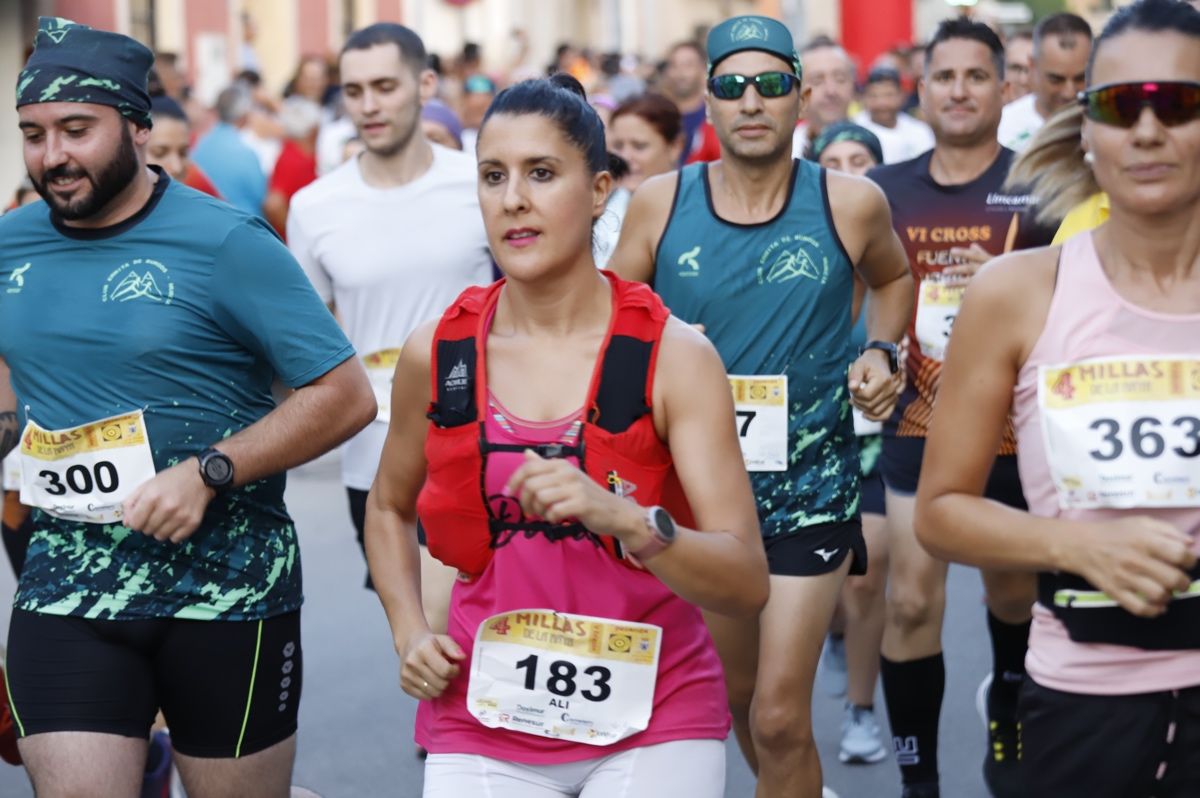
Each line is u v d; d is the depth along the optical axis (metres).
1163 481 4.09
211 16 35.50
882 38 27.05
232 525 5.38
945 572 7.50
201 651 5.34
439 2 45.56
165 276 5.29
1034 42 9.91
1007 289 4.24
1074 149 4.84
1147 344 4.13
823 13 44.50
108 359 5.27
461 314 4.48
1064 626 4.25
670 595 4.44
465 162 8.40
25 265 5.38
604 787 4.38
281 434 5.30
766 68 6.58
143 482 5.24
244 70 24.42
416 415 4.62
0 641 10.06
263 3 39.84
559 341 4.43
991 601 7.65
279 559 5.49
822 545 6.52
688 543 4.11
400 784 8.08
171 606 5.30
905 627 7.47
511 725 4.44
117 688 5.27
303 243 8.45
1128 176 4.04
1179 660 4.14
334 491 14.93
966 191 8.09
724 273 6.71
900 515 7.65
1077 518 4.19
